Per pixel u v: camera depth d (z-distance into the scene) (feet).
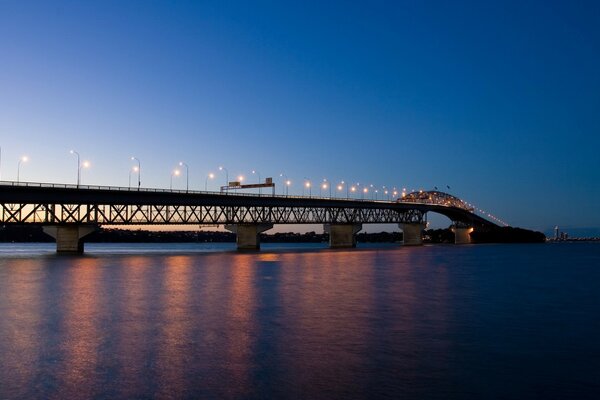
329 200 578.25
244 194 463.42
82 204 363.15
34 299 138.92
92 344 84.99
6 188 311.27
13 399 60.08
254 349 82.07
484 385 65.46
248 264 303.27
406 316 112.98
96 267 269.85
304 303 132.77
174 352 80.12
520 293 158.20
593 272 251.39
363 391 63.05
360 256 426.10
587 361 76.28
